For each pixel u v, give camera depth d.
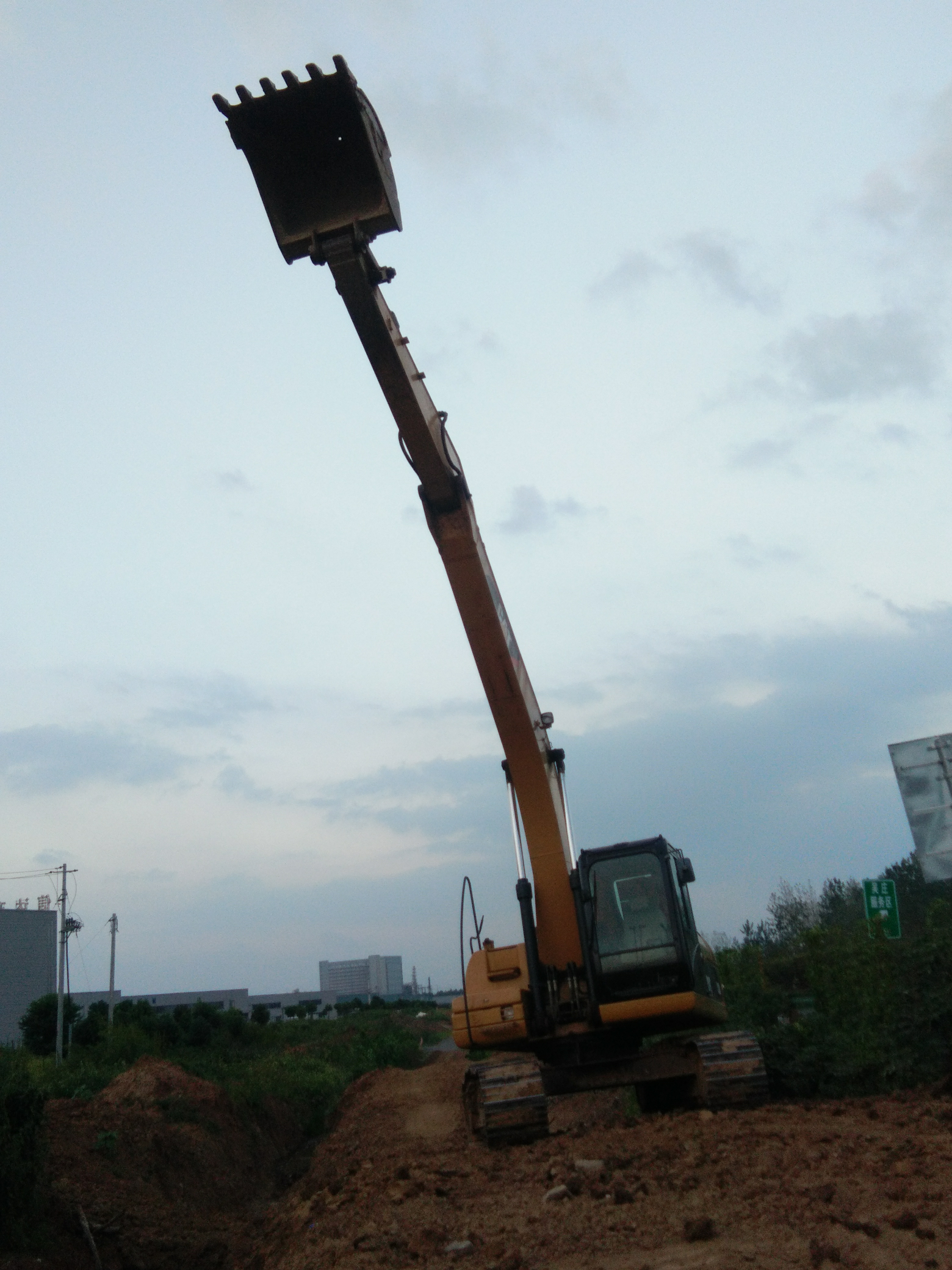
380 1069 31.52
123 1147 15.97
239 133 9.16
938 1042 11.98
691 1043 11.61
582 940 11.60
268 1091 26.20
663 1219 6.59
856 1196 6.56
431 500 10.95
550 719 13.02
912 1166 7.10
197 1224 14.14
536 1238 6.60
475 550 11.02
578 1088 11.77
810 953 16.39
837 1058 12.80
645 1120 10.81
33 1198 11.89
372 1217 8.13
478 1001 11.86
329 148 9.33
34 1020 39.25
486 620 11.22
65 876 41.22
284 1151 23.81
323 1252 7.69
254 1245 12.17
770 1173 7.40
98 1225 12.76
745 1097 11.11
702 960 12.56
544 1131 10.94
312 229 9.33
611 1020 11.34
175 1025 42.22
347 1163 16.23
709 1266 5.51
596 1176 8.00
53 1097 20.70
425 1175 9.50
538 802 11.94
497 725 11.67
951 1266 5.04
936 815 16.50
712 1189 7.15
